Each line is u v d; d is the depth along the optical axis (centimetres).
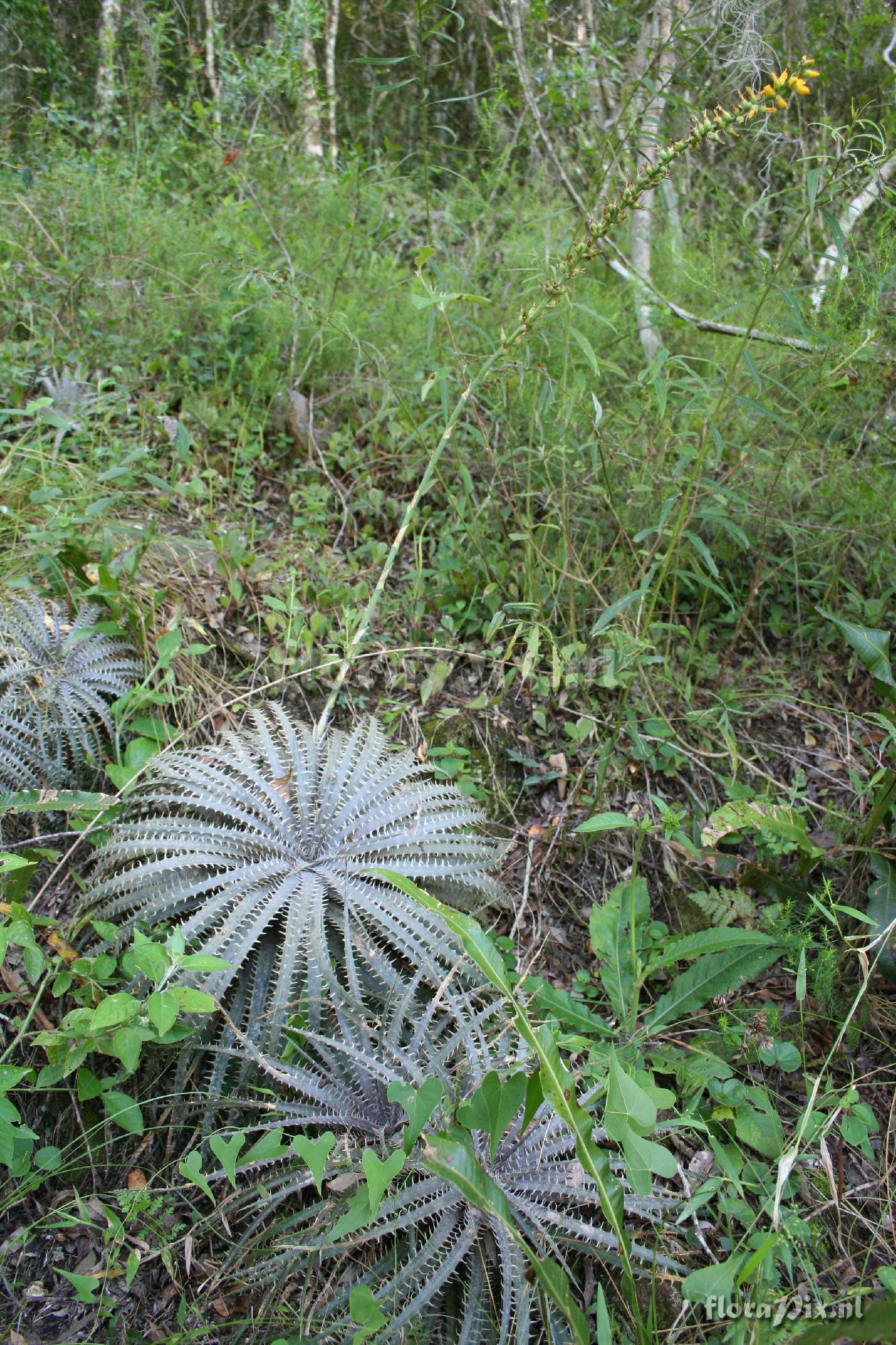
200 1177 181
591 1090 228
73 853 257
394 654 325
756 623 371
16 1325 193
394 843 241
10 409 333
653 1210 208
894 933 265
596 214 342
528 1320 179
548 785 310
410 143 673
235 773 259
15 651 270
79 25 755
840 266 325
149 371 399
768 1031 253
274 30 769
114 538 322
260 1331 192
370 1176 165
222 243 429
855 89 484
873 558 364
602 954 258
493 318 405
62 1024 193
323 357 415
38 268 407
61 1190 213
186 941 213
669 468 348
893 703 286
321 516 360
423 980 234
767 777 312
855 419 385
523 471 367
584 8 562
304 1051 212
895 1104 250
